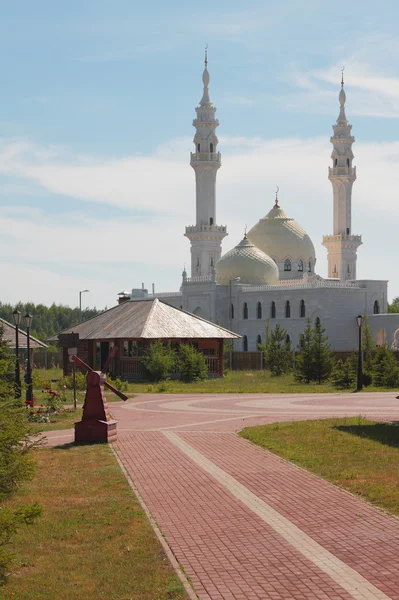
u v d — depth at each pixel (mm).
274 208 140375
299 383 59938
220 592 11812
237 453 24547
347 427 29719
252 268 126750
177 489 19156
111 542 14641
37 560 13734
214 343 69000
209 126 137250
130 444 26922
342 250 139000
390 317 109938
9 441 16828
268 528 15281
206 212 136750
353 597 11461
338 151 140250
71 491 19141
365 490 18359
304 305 115938
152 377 61531
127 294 80750
